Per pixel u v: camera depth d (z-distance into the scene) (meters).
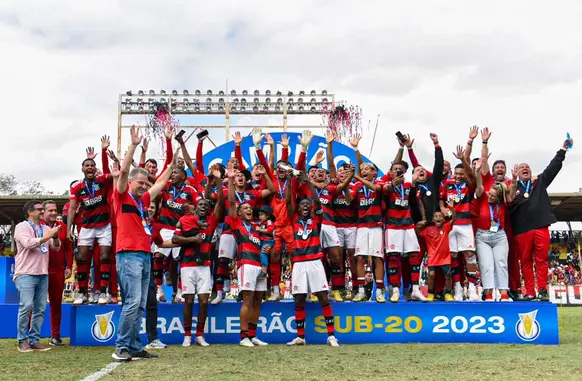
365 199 8.90
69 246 9.21
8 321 9.84
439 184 9.13
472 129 9.02
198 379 5.32
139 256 6.49
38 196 22.75
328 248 8.94
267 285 9.06
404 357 6.74
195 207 8.85
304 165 8.30
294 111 27.09
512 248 9.16
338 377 5.39
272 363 6.30
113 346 8.31
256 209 9.04
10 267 10.77
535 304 8.23
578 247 31.36
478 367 5.95
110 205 8.72
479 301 8.47
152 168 9.57
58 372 5.85
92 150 8.72
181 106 26.94
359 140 9.35
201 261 8.08
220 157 13.01
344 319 8.40
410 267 8.84
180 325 8.41
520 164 8.99
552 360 6.43
